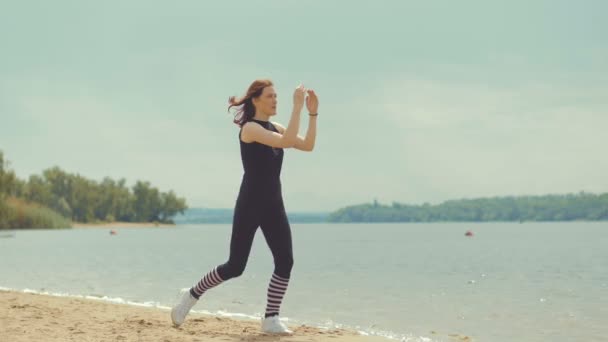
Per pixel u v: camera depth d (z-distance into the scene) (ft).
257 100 19.30
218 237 213.05
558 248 107.34
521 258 77.46
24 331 19.20
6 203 248.93
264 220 19.27
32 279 46.88
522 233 240.53
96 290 39.06
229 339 18.17
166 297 35.45
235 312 29.07
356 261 74.33
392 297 36.19
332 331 20.99
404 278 49.44
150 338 18.17
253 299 34.42
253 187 19.08
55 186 448.24
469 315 28.66
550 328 25.05
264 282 44.62
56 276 49.80
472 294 37.63
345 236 226.79
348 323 26.16
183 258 79.15
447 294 37.65
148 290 39.19
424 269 59.52
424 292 38.78
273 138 18.54
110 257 80.43
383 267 62.95
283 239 19.42
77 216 463.01
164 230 384.06
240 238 19.35
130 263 67.62
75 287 40.91
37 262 68.69
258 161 18.98
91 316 23.44
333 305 32.40
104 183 504.02
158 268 59.72
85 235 217.15
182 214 547.90
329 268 61.93
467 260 74.38
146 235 244.42
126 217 523.29
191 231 353.92
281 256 19.47
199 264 66.03
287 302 33.81
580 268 59.11
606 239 159.63
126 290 39.14
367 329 24.48
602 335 23.47
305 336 19.33
